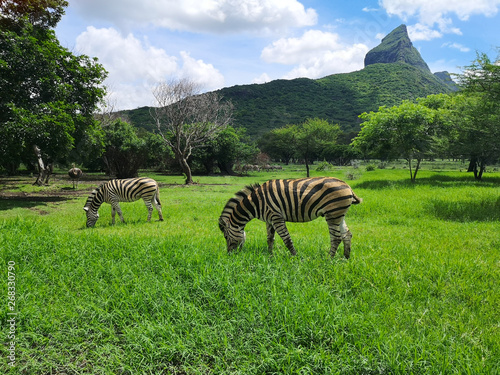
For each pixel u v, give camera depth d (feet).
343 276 15.10
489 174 94.02
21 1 51.60
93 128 67.00
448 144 66.39
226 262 16.20
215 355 10.00
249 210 18.52
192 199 53.26
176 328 11.09
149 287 13.64
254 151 151.94
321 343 10.03
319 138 119.55
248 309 11.79
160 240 21.76
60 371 9.82
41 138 50.44
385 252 19.22
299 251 18.95
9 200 54.13
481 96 43.04
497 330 11.00
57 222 35.12
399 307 12.31
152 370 9.73
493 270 16.40
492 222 29.76
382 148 72.49
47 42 56.18
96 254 18.43
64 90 56.44
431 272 15.72
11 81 51.98
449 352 9.56
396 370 8.77
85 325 11.46
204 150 129.90
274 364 9.34
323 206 17.21
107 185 33.42
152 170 163.22
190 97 93.56
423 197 43.14
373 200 41.01
